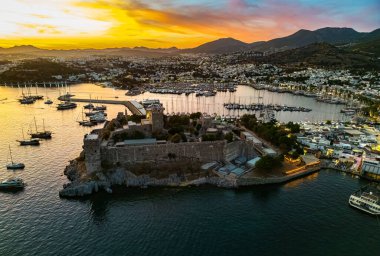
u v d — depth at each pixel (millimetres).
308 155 176500
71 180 140750
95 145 135250
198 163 152125
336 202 125188
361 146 193750
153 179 138375
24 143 196250
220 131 178500
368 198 119812
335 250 95688
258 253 93188
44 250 93125
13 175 146500
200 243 97000
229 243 97375
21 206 118625
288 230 105188
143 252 92375
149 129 169000
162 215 113125
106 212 114750
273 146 183375
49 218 110688
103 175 136375
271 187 138750
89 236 100125
